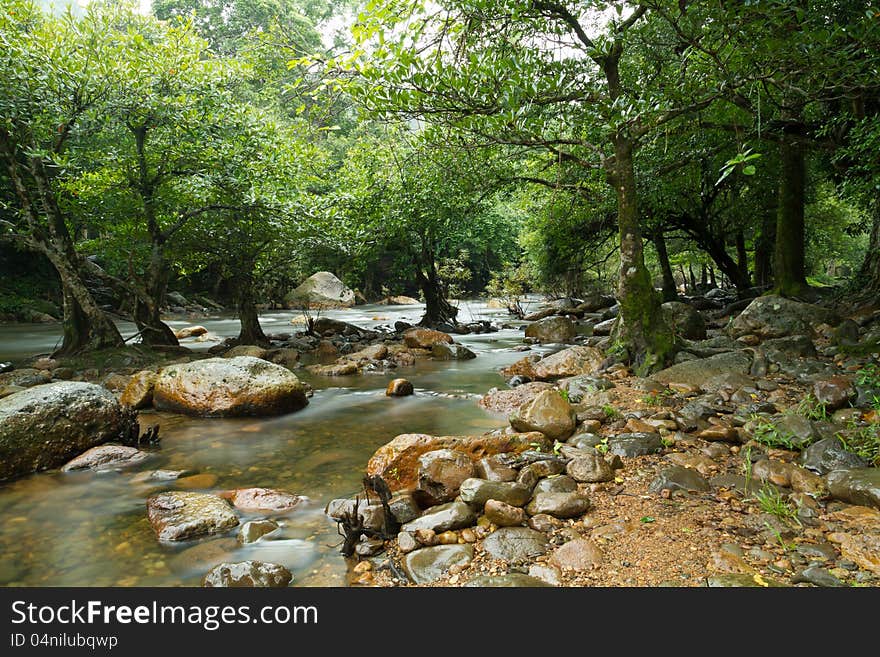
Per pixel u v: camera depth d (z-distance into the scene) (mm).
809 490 4109
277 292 31312
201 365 8125
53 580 3596
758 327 9602
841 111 10258
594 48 7535
